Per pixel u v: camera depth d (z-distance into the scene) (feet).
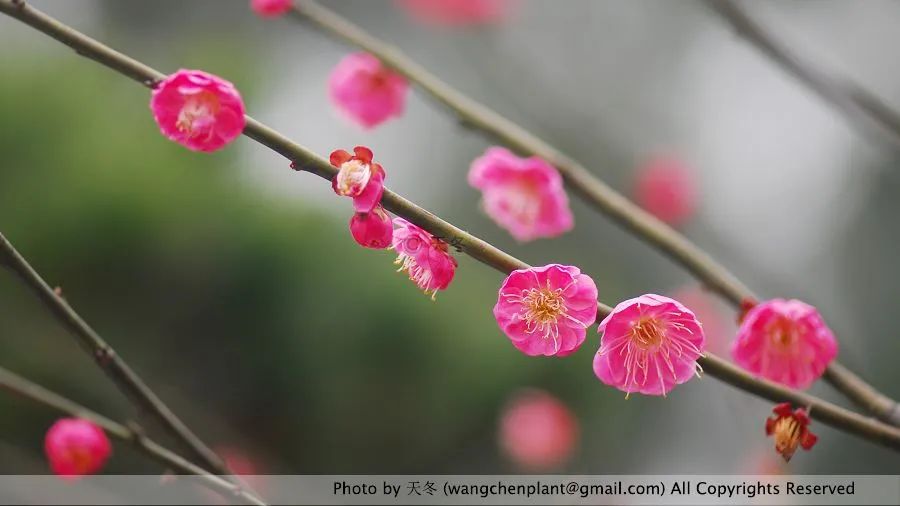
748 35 4.86
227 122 4.31
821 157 8.16
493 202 4.82
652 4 8.79
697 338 4.30
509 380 5.96
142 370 5.79
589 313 4.28
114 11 7.25
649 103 8.54
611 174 7.36
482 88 7.95
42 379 5.61
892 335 7.33
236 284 5.79
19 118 5.59
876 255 7.72
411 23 8.47
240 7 7.72
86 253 5.57
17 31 6.08
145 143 5.81
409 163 7.60
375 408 5.86
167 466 4.54
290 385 5.85
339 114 4.93
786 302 4.42
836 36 7.77
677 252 4.72
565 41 8.72
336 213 6.11
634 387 4.30
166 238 5.65
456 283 6.15
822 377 4.51
